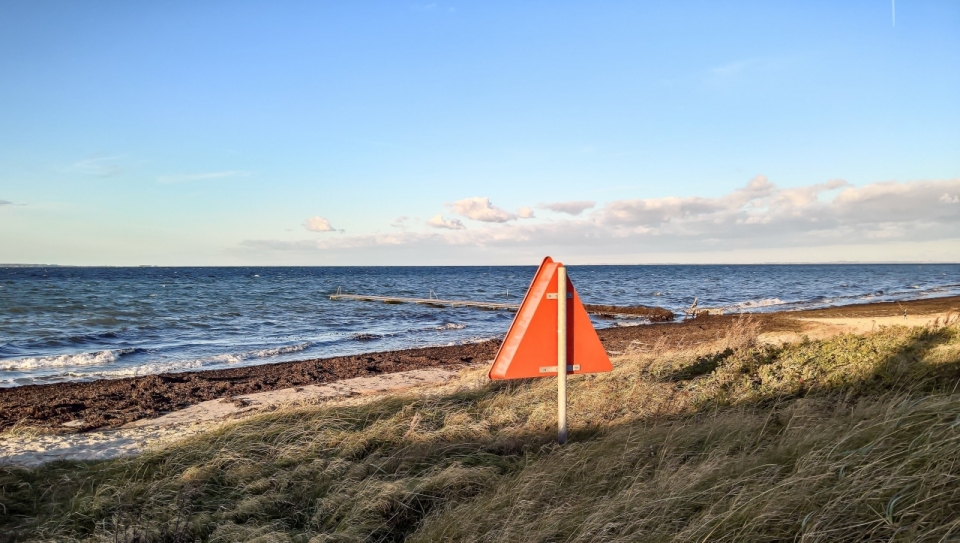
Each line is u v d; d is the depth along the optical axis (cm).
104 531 371
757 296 4791
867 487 287
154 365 1523
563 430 455
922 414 370
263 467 492
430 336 2220
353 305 3800
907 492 279
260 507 404
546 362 449
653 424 527
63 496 459
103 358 1620
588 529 297
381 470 465
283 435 564
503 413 634
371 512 374
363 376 1281
